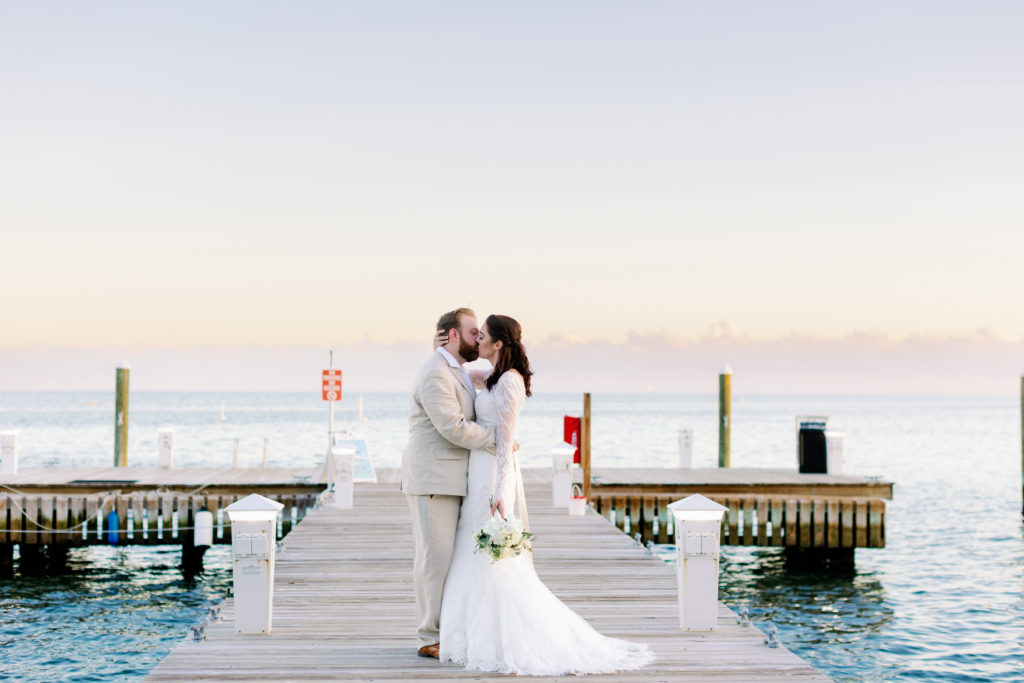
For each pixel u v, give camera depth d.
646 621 7.19
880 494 17.59
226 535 16.81
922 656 11.72
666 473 19.73
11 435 18.83
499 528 5.49
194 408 136.88
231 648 6.29
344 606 7.75
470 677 5.59
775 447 48.81
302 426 70.81
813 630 13.01
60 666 11.02
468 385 5.77
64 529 16.48
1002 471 36.34
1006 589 15.60
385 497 15.84
